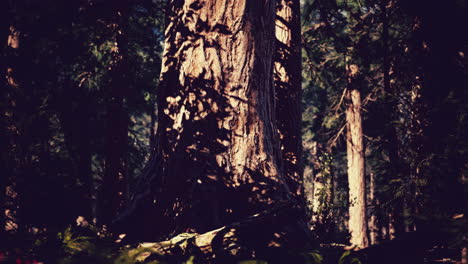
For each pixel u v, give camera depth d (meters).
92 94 12.45
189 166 7.29
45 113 7.83
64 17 10.35
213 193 7.14
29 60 9.79
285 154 10.77
